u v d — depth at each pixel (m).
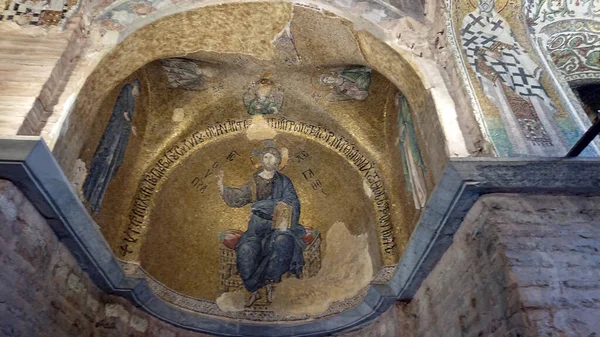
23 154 4.02
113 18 5.52
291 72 6.64
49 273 4.66
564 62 6.71
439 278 5.07
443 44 5.60
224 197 6.94
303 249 6.90
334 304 6.43
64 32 5.18
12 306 4.08
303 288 6.72
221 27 5.96
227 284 6.71
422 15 5.89
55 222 4.59
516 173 4.33
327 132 6.90
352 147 6.75
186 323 6.26
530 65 5.60
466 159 4.38
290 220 6.99
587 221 4.23
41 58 4.92
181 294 6.41
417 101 5.57
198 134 6.81
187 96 6.74
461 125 4.98
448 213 4.52
